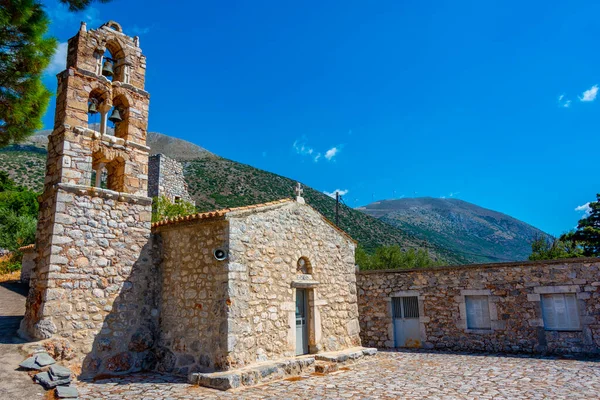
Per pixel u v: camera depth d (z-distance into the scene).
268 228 12.23
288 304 12.41
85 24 12.28
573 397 8.53
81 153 11.48
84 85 11.93
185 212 27.70
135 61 13.27
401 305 17.80
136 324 11.56
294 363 11.23
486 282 16.08
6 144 11.58
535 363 12.79
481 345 15.79
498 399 8.48
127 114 12.76
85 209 11.20
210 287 11.02
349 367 12.46
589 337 14.15
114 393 8.91
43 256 10.78
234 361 10.27
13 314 13.95
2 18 9.37
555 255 29.42
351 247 15.84
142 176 12.68
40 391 7.96
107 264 11.34
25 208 33.69
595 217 29.70
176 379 10.39
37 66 10.66
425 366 12.62
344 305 14.79
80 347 10.44
